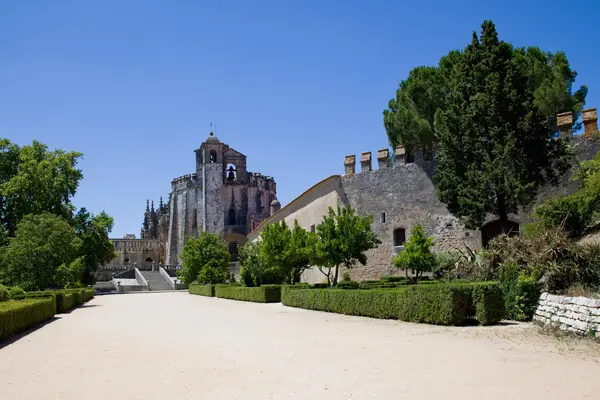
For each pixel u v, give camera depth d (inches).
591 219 882.8
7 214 2159.2
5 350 565.9
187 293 2468.0
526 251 732.7
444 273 1177.4
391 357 439.8
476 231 1395.2
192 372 402.0
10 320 685.3
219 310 1125.1
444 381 342.0
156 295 2218.3
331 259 1179.9
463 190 1127.6
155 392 338.0
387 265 1569.9
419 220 1520.7
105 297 2114.9
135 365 440.8
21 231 1488.7
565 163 1109.7
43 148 2313.0
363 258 1217.4
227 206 3966.5
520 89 1144.2
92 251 2448.3
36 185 2075.5
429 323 686.5
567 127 1230.9
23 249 1433.3
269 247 1389.0
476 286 650.8
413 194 1547.7
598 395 296.8
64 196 2288.4
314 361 434.9
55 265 1502.2
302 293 1093.1
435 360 418.3
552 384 325.4
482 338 533.0
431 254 1248.8
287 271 1412.4
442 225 1466.5
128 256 4308.6
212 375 388.2
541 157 1094.4
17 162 2253.9
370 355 454.6
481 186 1090.1
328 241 1184.8
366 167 1670.8
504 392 309.3
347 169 1721.2
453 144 1180.5
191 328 743.7
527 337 527.5
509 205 1107.3
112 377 392.5
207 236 2420.0
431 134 1535.4
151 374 399.2
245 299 1525.6
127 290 2878.9
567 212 882.1
